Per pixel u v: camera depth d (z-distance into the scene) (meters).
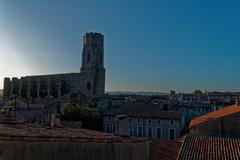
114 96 167.00
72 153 10.79
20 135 9.11
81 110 93.19
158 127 77.69
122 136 15.23
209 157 23.88
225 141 27.66
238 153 24.69
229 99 125.00
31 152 9.34
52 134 10.61
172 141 30.53
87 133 13.97
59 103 118.06
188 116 105.62
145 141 15.52
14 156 8.87
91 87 191.00
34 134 9.81
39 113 63.06
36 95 189.62
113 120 87.50
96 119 94.62
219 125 42.06
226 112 46.25
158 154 26.41
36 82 192.62
